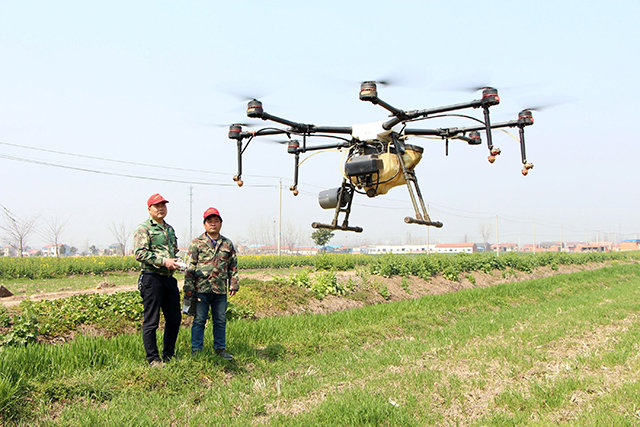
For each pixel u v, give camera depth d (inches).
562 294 709.3
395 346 315.6
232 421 183.8
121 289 645.9
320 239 2331.4
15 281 875.4
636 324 388.2
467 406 202.2
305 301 474.3
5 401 184.9
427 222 289.6
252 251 4318.4
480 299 572.7
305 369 265.0
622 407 193.0
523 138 275.7
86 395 204.1
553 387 215.8
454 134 308.5
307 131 294.2
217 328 262.8
